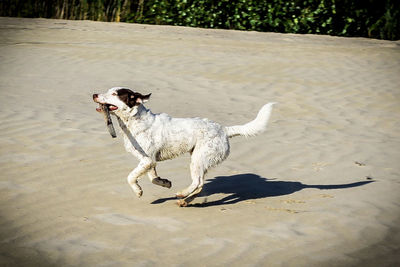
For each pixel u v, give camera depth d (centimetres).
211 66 1464
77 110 1048
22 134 888
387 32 2116
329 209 654
